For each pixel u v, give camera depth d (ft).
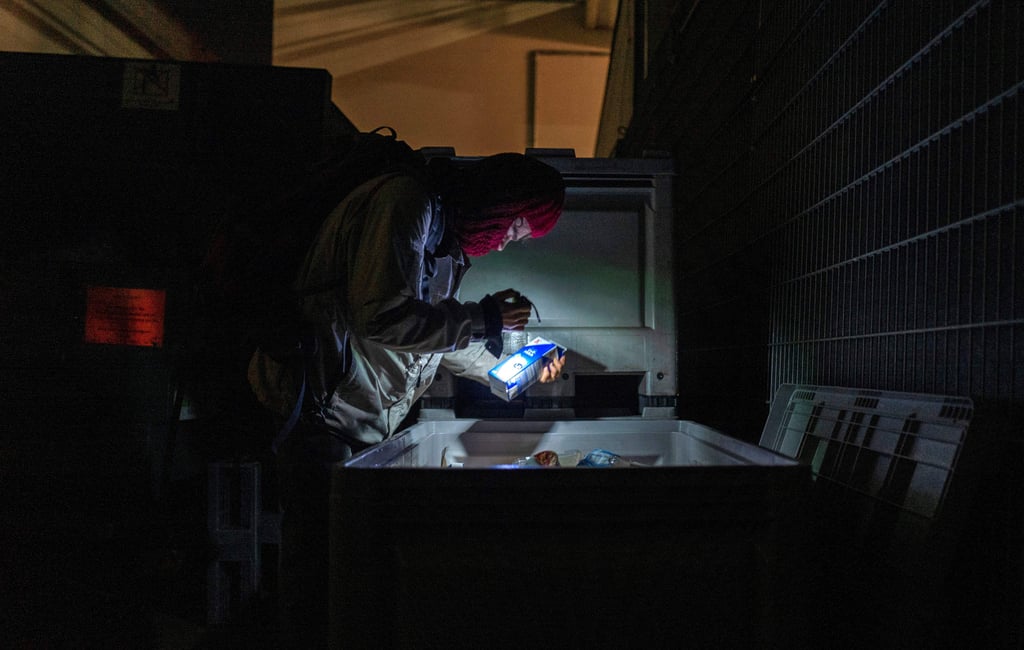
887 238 4.28
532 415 5.94
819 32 5.25
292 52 20.31
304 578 4.27
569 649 2.93
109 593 5.95
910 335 4.05
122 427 6.07
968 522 3.55
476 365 5.41
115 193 6.86
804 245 5.49
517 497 2.95
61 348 6.08
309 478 4.28
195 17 11.31
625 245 5.95
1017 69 3.20
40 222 6.75
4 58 6.77
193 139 6.84
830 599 4.32
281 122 6.89
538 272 5.93
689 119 9.30
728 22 7.60
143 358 6.12
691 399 9.04
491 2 20.99
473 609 2.93
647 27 12.87
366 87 20.56
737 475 2.95
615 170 5.85
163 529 6.08
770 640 2.91
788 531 2.93
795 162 5.69
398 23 20.72
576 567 2.93
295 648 4.26
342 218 4.09
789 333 5.77
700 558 2.94
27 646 5.51
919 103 3.96
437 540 2.96
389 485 2.96
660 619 2.95
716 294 7.92
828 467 4.51
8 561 5.88
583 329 5.88
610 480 2.95
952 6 3.67
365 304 3.71
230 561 5.59
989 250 3.40
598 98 20.83
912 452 3.69
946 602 3.60
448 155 6.07
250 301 4.14
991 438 3.27
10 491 5.95
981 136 3.44
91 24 10.34
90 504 6.02
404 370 4.34
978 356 3.47
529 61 20.85
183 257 6.89
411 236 3.84
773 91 6.20
